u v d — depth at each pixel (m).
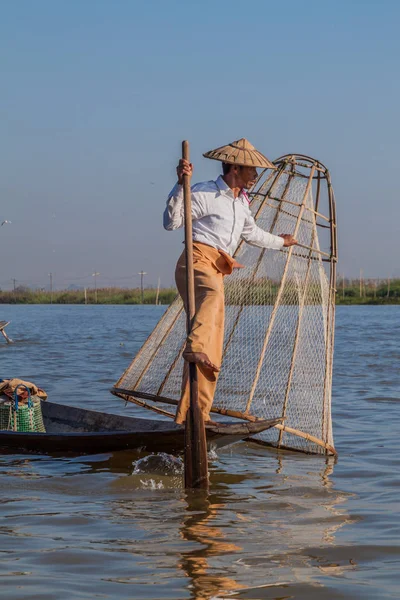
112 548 5.92
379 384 16.28
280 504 7.29
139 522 6.66
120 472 8.66
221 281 8.16
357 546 5.97
